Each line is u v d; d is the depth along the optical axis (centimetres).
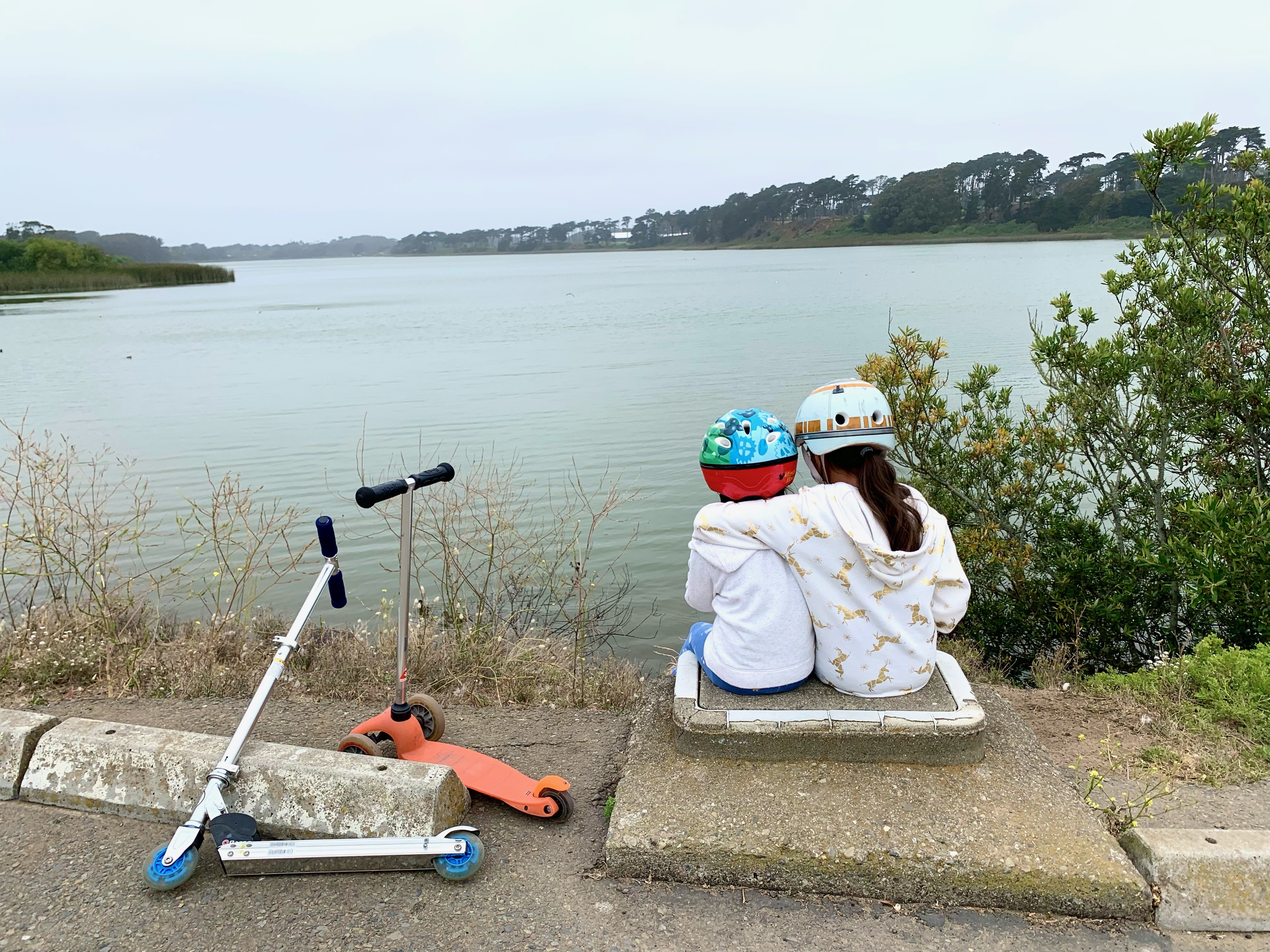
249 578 781
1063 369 689
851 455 310
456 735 400
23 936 260
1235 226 616
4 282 11281
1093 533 697
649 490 1270
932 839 277
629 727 411
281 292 11125
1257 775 345
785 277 10062
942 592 321
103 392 2364
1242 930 260
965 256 14275
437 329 4569
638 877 285
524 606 719
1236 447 661
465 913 269
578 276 15700
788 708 321
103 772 324
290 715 427
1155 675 453
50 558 657
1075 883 264
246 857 269
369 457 1504
